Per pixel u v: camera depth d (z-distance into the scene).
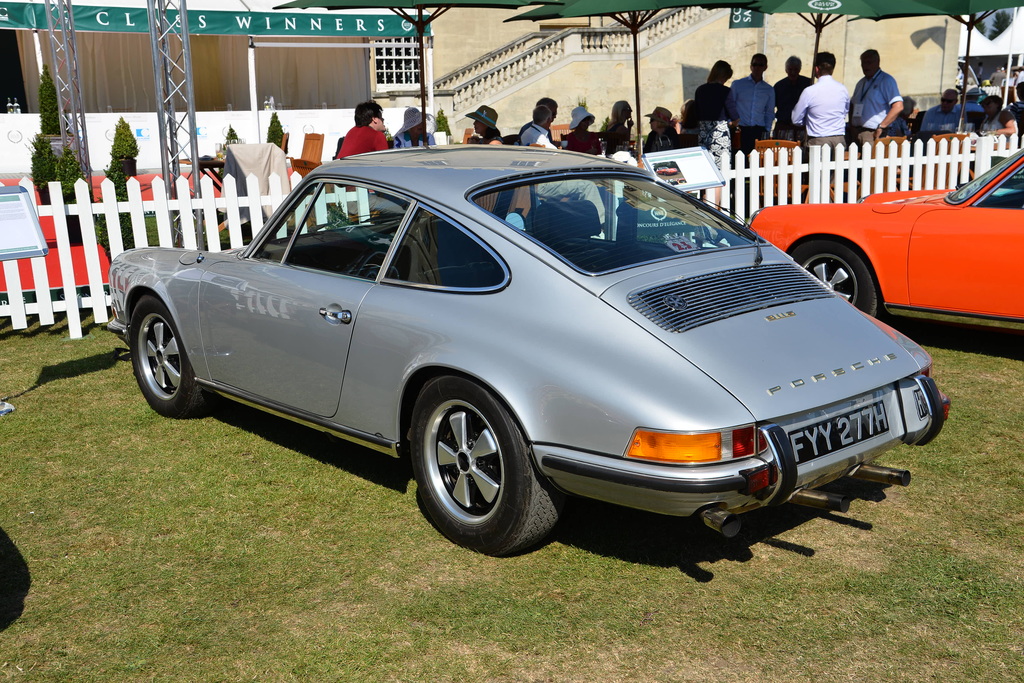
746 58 28.05
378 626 3.22
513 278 3.54
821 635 3.12
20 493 4.36
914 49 26.05
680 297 3.46
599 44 27.11
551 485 3.47
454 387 3.56
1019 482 4.31
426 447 3.77
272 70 22.20
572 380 3.24
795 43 27.30
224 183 7.86
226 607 3.36
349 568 3.63
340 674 2.96
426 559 3.69
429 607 3.33
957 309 6.09
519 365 3.36
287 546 3.82
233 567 3.65
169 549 3.80
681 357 3.19
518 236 3.62
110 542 3.86
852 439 3.39
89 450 4.89
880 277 6.40
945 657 2.97
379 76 27.12
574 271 3.47
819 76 11.31
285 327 4.26
